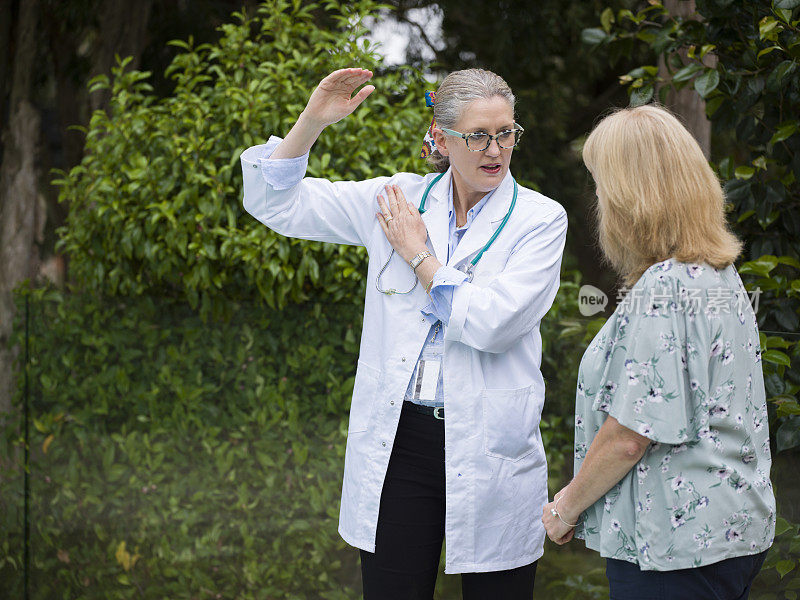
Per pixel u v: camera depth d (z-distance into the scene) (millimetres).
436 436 2102
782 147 2938
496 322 1958
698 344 1636
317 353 3248
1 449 3420
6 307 5391
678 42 3039
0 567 3418
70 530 3357
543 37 6641
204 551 3346
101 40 5969
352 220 2250
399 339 2115
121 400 3324
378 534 2139
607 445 1695
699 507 1628
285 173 2146
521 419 2123
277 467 3311
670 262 1674
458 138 2002
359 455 2168
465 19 6914
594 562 3275
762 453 1737
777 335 2678
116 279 3320
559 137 7172
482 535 2092
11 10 5918
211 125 3266
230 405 3301
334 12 5715
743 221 3080
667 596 1666
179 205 3104
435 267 2033
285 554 3324
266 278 3133
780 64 2654
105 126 3500
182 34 6324
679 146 1691
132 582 3361
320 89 2078
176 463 3336
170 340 3291
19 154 5641
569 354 3281
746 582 1712
